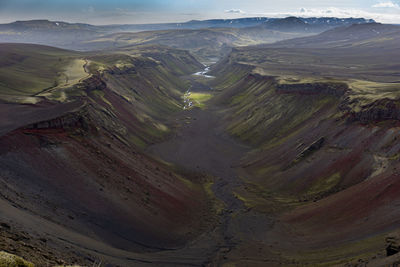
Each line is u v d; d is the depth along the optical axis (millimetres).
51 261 27188
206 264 49781
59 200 50062
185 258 50562
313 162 92625
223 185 96312
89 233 46031
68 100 114938
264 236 62062
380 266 35000
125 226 53281
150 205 64188
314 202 73688
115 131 116688
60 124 69750
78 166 61594
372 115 91688
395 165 69938
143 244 50969
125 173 70562
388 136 82562
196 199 80375
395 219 49781
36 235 33375
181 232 59969
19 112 78312
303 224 63594
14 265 20938
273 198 83562
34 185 50062
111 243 47000
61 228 41531
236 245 58156
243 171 109438
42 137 63219
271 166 106062
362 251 43844
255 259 52031
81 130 74438
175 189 79812
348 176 80188
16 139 58375
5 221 32031
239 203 81125
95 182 60094
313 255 49281
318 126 113312
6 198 40781
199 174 106125
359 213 57781
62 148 63750
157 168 88750
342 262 42781
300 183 87438
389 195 57344
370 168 77312
